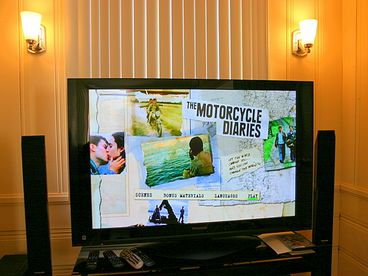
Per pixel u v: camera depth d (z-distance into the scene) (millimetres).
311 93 1840
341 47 2338
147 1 2068
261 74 2189
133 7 2059
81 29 2010
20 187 2029
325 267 1794
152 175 1679
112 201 1652
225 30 2145
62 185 2059
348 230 2293
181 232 1718
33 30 1888
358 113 2186
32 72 2012
